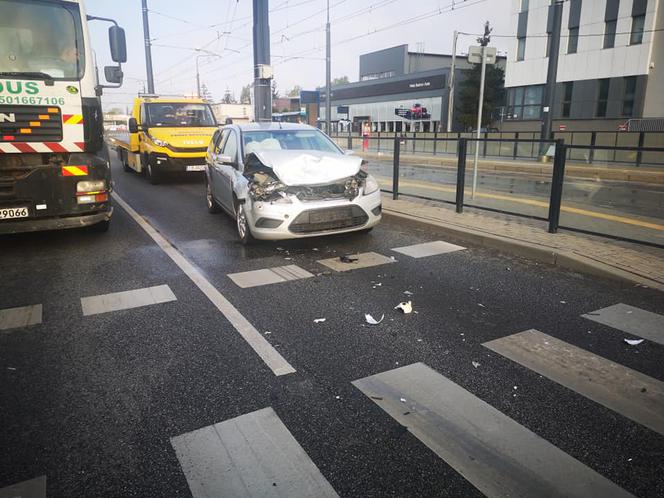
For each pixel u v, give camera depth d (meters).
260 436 2.88
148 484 2.51
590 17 32.88
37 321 4.59
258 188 6.75
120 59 7.86
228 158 7.70
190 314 4.73
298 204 6.59
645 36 30.28
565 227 7.46
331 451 2.74
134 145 15.54
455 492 2.44
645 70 30.55
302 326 4.43
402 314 4.68
